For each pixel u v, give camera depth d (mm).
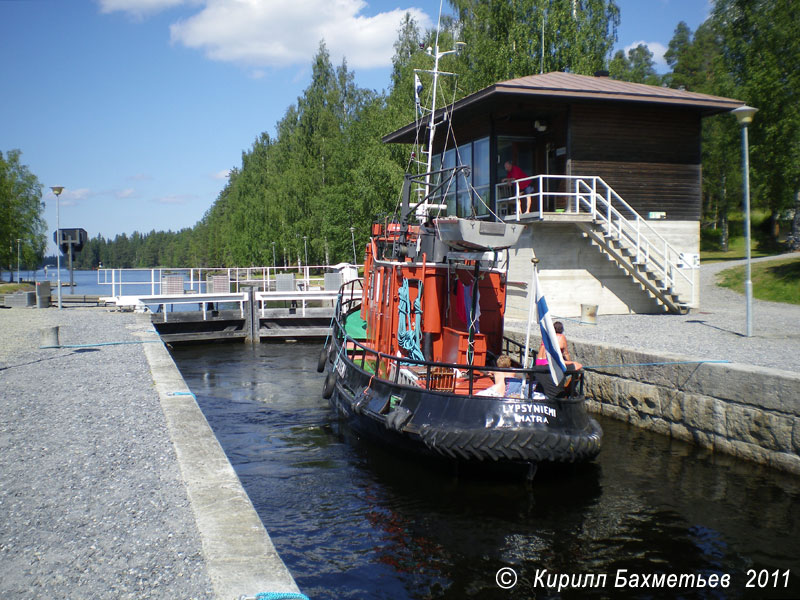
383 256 14383
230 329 27453
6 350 15961
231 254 88312
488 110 22297
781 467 9711
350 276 28125
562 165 21812
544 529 7953
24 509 5926
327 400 15734
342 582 6605
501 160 22734
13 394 10805
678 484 9484
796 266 28250
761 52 35656
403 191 14141
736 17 38469
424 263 11062
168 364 13758
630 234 21641
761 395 10055
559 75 24531
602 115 21406
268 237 67938
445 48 41531
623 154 21656
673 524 8086
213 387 17547
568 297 20406
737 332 15789
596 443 9219
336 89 63719
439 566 7000
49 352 15625
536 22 35906
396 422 9695
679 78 59062
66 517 5750
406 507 8672
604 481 9672
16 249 78188
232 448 11578
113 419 9148
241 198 85312
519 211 19922
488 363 11086
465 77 38594
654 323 18125
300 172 61406
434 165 27281
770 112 34562
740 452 10477
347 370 13094
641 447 11406
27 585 4539
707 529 7910
